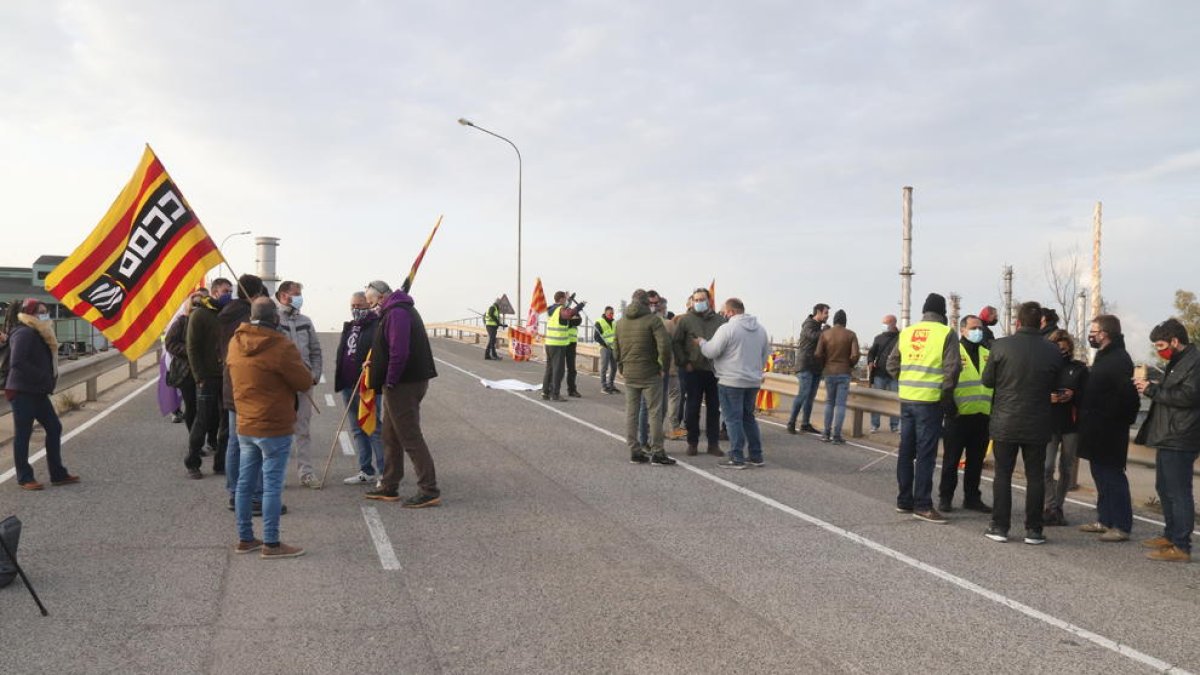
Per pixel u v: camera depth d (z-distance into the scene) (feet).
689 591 17.88
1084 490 30.99
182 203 25.62
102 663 13.67
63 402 43.37
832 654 14.73
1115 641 15.66
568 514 24.30
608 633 15.42
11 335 25.72
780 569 19.62
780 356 71.77
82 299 24.14
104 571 18.33
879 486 29.63
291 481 28.32
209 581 17.83
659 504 25.85
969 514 26.20
